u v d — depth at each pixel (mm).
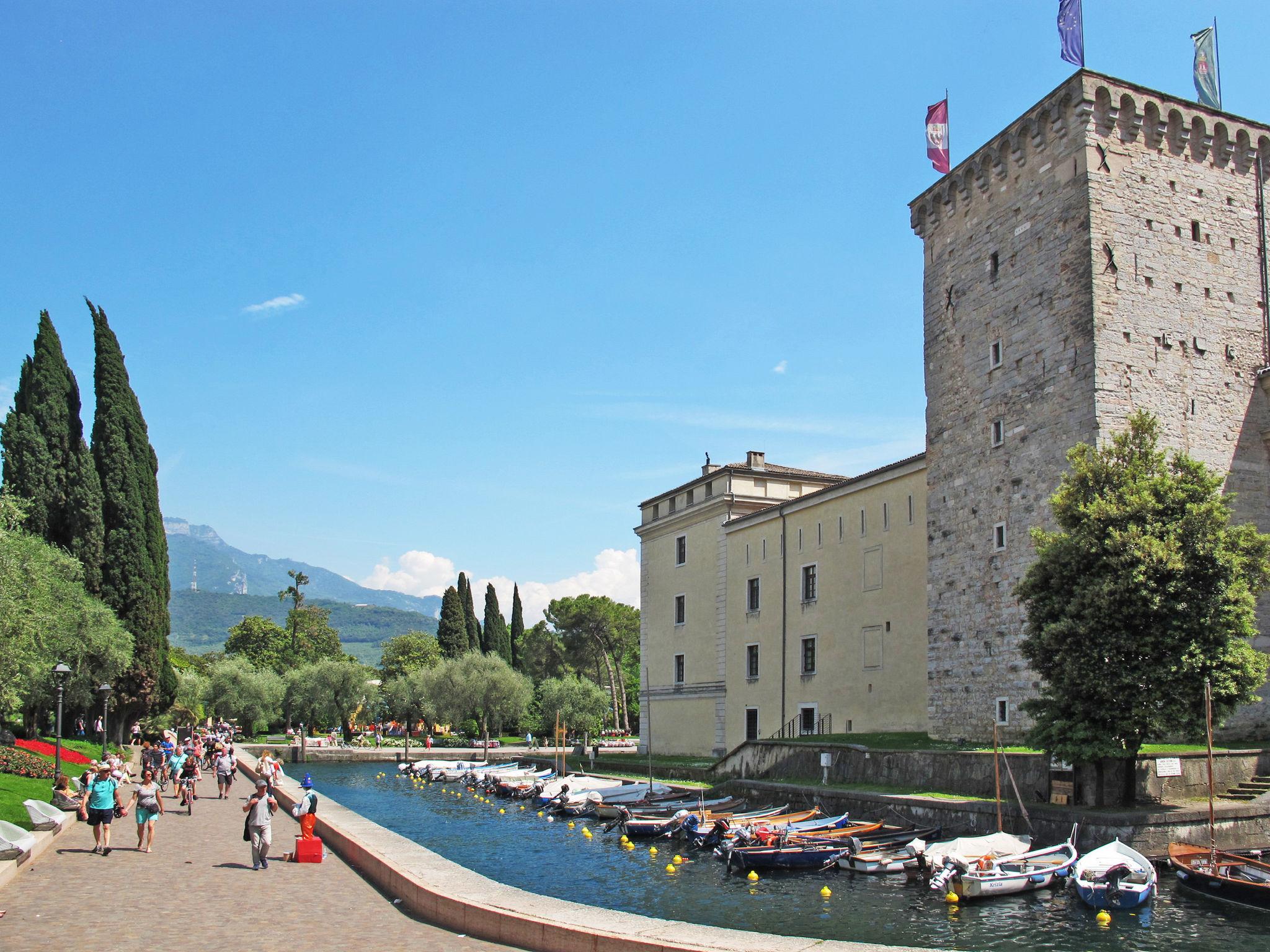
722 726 68312
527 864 37312
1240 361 39656
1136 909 25281
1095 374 37062
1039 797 32906
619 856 38875
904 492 52031
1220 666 28938
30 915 18359
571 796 54375
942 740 43594
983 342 43375
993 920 25219
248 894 20453
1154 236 38906
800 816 39688
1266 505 39062
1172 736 29625
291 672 115250
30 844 23688
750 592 66500
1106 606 29438
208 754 70312
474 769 77875
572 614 134250
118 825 33250
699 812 41781
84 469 63188
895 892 29000
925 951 13680
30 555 46094
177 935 16578
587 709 107188
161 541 69688
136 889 21109
